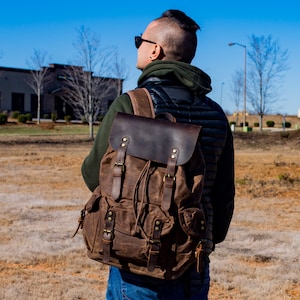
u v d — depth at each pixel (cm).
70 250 767
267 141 3519
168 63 250
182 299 241
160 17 262
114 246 222
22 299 558
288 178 1694
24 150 3036
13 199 1259
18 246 786
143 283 232
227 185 262
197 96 255
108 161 233
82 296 577
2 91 6881
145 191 222
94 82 5050
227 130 261
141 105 243
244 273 675
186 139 227
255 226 992
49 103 7094
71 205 1189
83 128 5309
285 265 718
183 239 223
